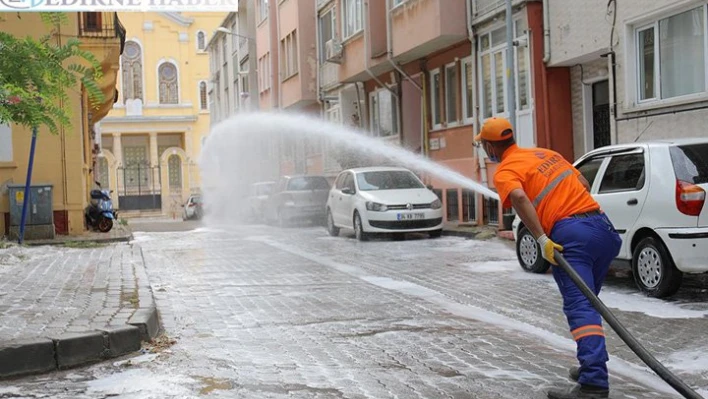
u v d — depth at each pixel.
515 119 17.59
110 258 15.38
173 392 5.62
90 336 6.62
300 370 6.28
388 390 5.65
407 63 25.50
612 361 6.49
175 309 9.45
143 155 69.69
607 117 17.20
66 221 21.72
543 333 7.68
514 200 5.38
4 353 6.14
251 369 6.32
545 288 10.46
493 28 19.97
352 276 12.44
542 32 18.03
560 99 18.05
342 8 29.00
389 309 9.20
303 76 35.25
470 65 22.02
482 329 7.91
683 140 9.66
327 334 7.77
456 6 21.08
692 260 8.85
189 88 69.12
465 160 22.03
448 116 23.52
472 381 5.87
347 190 20.34
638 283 9.61
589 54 16.30
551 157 5.66
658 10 14.05
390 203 19.00
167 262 15.36
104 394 5.60
